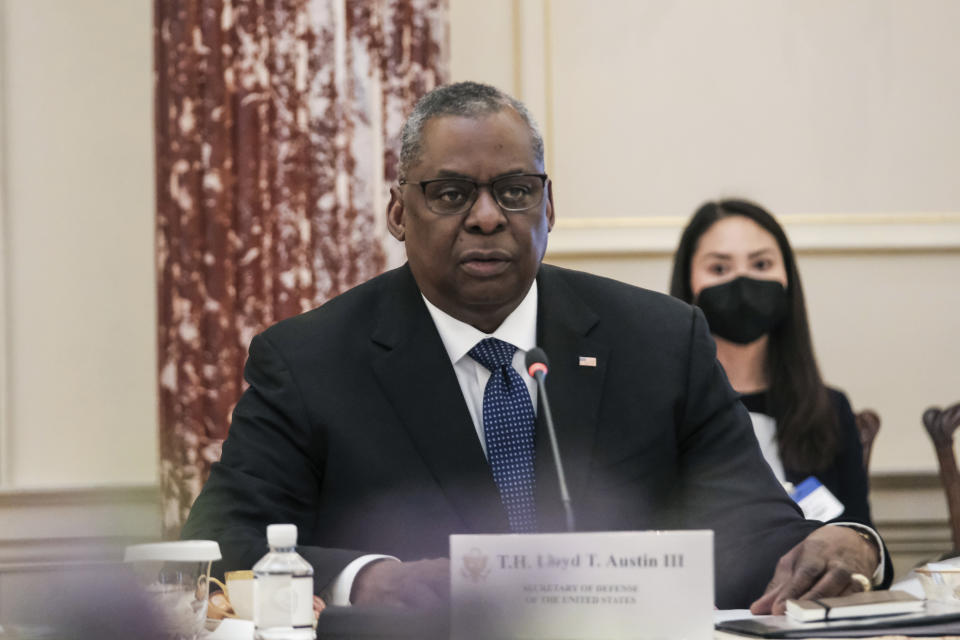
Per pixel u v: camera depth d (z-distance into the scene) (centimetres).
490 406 683
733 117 1412
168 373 1294
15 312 1294
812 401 1136
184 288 1296
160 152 1310
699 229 1193
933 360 1404
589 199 1399
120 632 226
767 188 1409
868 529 596
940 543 1359
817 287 1403
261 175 1315
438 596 518
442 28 1349
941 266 1409
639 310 746
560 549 443
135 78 1330
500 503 656
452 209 657
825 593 543
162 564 428
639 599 439
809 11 1417
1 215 1293
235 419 704
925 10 1420
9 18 1311
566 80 1402
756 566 633
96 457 1294
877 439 1395
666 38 1413
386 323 709
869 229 1400
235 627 491
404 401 682
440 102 667
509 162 654
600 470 681
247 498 661
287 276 1313
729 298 1151
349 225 1327
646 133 1406
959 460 1386
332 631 460
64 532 219
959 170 1415
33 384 1291
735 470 703
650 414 702
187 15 1302
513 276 664
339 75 1325
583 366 702
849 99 1415
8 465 1277
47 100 1313
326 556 567
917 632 459
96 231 1313
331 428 678
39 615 226
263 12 1319
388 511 661
